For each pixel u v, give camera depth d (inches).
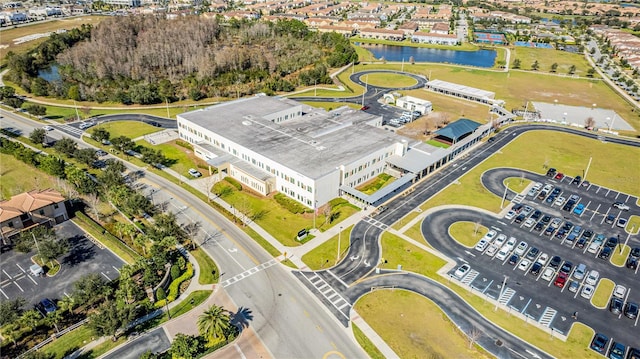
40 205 3661.4
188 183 4557.1
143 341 2632.9
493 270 3348.9
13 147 4997.5
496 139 5959.6
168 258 3257.9
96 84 7785.4
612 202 4375.0
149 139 5536.4
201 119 5413.4
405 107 7150.6
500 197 4421.8
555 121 6638.8
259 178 4340.6
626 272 3358.8
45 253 3127.5
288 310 2913.4
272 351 2603.3
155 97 7052.2
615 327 2829.7
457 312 2930.6
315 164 4254.4
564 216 4106.8
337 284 3166.8
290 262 3390.7
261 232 3767.2
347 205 4200.3
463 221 3988.7
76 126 6063.0
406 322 2837.1
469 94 7687.0
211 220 3922.2
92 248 3489.2
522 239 3745.1
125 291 2800.2
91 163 4766.2
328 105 7298.2
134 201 3777.1
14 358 2492.6
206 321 2551.7
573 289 3137.3
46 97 7288.4
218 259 3403.1
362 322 2829.7
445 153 5036.9
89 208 4045.3
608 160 5334.6
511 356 2603.3
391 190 4237.2
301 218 3986.2
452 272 3309.5
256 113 5689.0
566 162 5260.8
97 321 2546.8
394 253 3518.7
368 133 5108.3
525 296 3090.6
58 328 2711.6
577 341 2721.5
